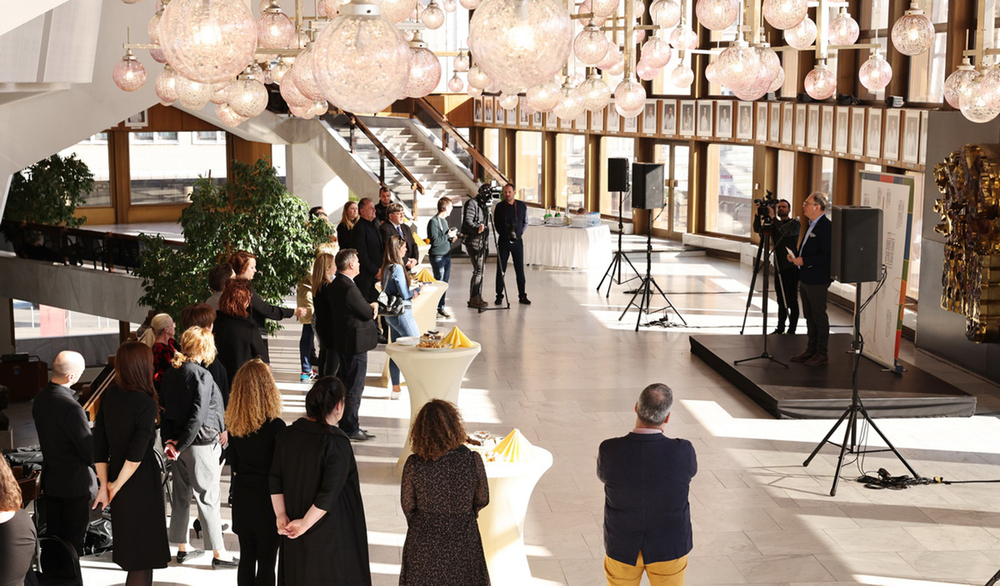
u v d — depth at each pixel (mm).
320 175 19719
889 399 7926
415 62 3457
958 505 6160
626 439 4051
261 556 4461
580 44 4551
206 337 5180
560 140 21406
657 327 11492
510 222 12648
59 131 10547
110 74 10617
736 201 17062
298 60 2891
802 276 8984
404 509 3945
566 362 9867
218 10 2289
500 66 2133
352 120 18484
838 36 5359
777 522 5910
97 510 5598
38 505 5395
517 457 4848
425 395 6684
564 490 6426
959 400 7996
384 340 8719
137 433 4574
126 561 4656
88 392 7188
